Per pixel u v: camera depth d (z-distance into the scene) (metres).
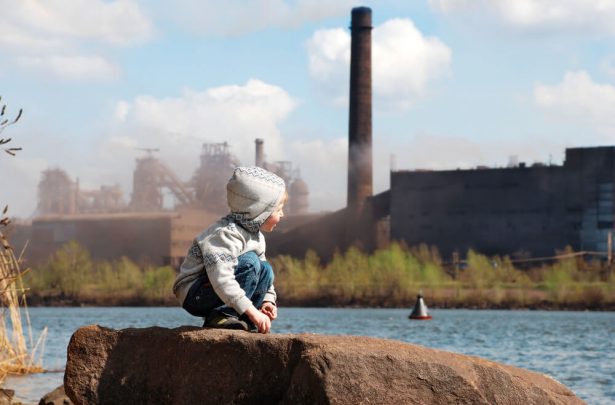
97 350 6.23
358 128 144.75
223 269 6.07
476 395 5.82
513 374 6.05
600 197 126.81
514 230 132.38
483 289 111.38
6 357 16.78
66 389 6.17
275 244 149.25
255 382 5.88
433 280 116.00
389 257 117.19
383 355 5.71
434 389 5.75
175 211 196.38
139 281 129.12
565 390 6.26
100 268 136.88
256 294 6.32
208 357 5.98
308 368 5.63
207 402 5.93
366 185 145.25
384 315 84.81
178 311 106.50
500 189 134.00
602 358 29.78
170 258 150.00
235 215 6.24
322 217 147.75
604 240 125.94
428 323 65.94
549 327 58.81
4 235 12.70
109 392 6.15
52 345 31.70
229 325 6.21
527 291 108.38
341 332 52.44
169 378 6.09
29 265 160.00
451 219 137.12
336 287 115.56
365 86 145.25
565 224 128.75
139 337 6.23
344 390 5.60
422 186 139.38
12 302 16.75
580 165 128.38
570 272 110.88
